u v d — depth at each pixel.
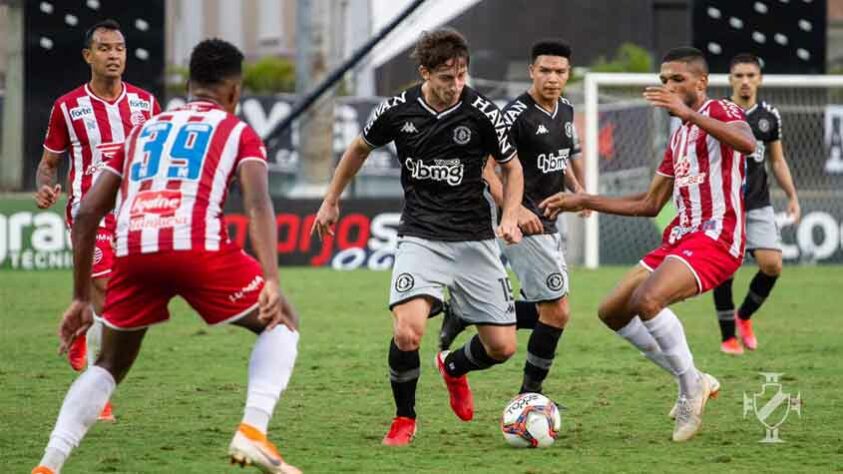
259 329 17.30
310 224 59.62
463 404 22.70
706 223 22.81
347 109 68.00
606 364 30.91
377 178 67.00
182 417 23.58
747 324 34.31
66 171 57.78
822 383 28.11
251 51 106.25
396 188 67.19
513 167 21.45
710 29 62.75
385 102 21.39
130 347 17.44
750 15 62.88
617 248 61.81
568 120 25.83
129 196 16.89
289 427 22.73
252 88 86.12
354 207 59.78
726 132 21.89
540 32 95.69
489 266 21.61
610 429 22.61
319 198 59.69
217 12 104.12
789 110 62.03
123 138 25.81
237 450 16.56
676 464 19.44
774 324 40.06
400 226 21.78
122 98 25.94
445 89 20.48
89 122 25.62
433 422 23.36
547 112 25.50
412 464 19.42
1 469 18.84
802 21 63.03
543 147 25.39
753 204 33.91
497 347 21.80
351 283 52.34
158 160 16.84
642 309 21.78
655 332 21.77
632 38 95.62
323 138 65.69
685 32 93.62
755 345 34.22
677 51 23.48
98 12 59.78
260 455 16.59
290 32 106.75
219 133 16.91
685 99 23.41
